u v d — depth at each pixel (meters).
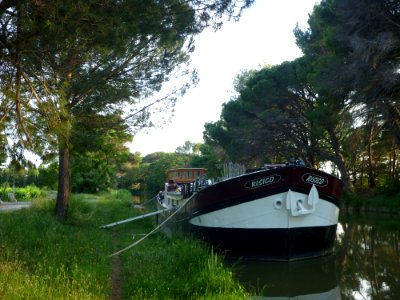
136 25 7.21
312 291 8.23
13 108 7.49
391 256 11.61
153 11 7.19
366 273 9.63
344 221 22.20
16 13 6.38
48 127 7.54
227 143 38.50
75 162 19.34
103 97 13.65
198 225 12.85
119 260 9.58
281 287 8.52
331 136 31.55
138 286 6.79
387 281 8.80
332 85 22.80
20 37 6.63
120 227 15.91
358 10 20.34
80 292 5.82
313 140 34.53
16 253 7.73
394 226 18.80
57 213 14.69
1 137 7.44
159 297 6.41
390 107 22.52
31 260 7.58
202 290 6.74
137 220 18.38
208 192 12.18
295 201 11.16
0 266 6.33
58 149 7.82
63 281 6.34
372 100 22.28
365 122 24.91
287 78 31.53
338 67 22.45
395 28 20.62
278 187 11.20
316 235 11.67
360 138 26.98
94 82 12.47
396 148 31.09
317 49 30.61
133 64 13.80
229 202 11.69
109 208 22.53
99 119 14.02
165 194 22.17
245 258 11.55
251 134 35.09
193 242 10.60
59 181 14.88
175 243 11.09
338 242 14.65
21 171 7.51
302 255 11.48
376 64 20.23
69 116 8.41
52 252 8.37
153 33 7.82
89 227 14.19
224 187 11.73
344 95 24.70
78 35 6.85
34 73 7.53
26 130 7.47
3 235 9.35
